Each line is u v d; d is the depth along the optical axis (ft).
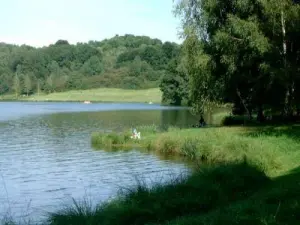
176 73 384.88
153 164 84.02
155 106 382.22
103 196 59.31
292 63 102.42
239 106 132.98
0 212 52.75
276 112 129.59
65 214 42.34
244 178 50.60
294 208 33.60
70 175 76.07
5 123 198.80
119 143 116.67
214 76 114.93
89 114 262.88
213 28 112.16
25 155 100.73
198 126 133.28
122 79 628.28
